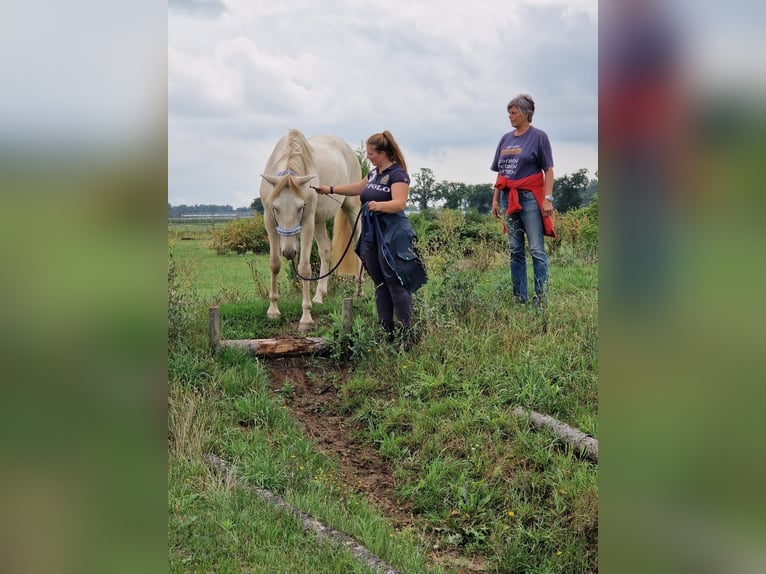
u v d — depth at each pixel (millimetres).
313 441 4480
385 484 4109
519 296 6105
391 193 5301
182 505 3289
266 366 5500
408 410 4680
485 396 4703
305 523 3316
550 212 5969
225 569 2752
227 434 4344
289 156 6352
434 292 6070
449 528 3639
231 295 7418
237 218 12523
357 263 7176
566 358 4930
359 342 5535
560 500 3596
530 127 6004
